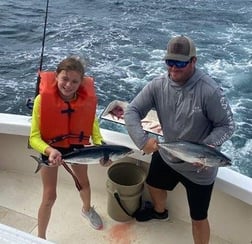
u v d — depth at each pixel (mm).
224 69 9398
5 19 12727
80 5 15125
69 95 2271
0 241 1267
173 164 2402
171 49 2035
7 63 9109
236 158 5980
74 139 2398
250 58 10125
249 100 7969
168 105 2201
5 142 3205
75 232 2818
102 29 12109
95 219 2865
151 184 2715
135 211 2922
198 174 2318
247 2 16500
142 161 2934
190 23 13273
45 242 1276
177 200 2939
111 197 2859
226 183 2512
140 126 2320
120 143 2785
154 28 12531
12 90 7781
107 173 2975
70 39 11047
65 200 3090
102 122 6453
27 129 2924
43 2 15289
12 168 3326
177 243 2799
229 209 2719
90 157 2250
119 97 7688
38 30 11719
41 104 2270
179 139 2238
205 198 2387
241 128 6828
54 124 2318
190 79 2104
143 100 2314
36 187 3211
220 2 16359
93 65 9141
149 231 2875
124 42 10961
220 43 11297
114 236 2811
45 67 9031
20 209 2988
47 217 2564
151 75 8734
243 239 2742
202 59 9945
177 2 16078
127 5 15328
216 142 2121
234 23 13469
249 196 2457
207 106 2098
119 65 9227
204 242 2523
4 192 3129
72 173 2631
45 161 2260
